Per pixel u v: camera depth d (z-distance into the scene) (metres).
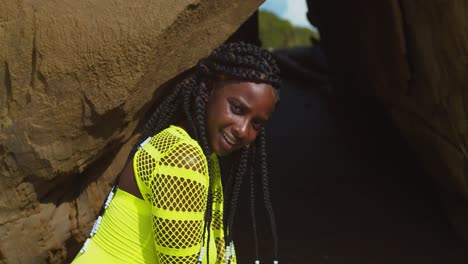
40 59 2.52
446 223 4.97
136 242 1.54
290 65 12.41
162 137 1.53
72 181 2.96
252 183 1.76
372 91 5.99
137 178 1.52
